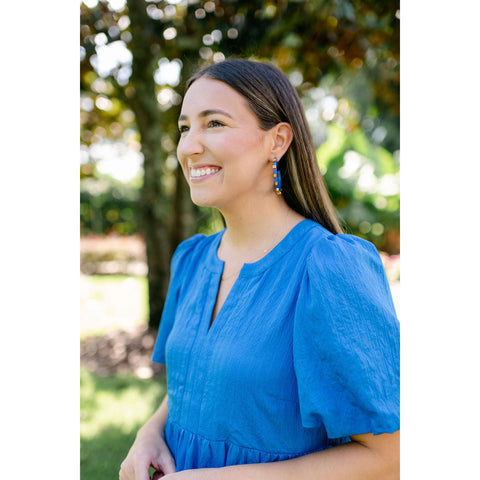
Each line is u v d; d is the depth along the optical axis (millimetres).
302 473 925
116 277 9008
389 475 925
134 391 3887
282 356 974
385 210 5949
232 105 1075
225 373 1003
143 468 1153
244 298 1064
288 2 3539
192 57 3928
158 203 5031
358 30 3566
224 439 1025
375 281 1005
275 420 977
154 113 4543
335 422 889
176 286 1457
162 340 1499
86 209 9391
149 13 3982
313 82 4223
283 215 1163
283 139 1133
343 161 5973
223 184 1094
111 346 5031
